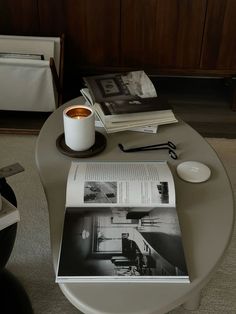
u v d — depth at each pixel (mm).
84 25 2135
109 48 2203
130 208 907
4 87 2043
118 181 955
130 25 2123
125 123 1229
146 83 1366
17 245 1435
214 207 943
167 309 718
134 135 1233
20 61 1917
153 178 962
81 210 904
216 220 905
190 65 2244
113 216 888
